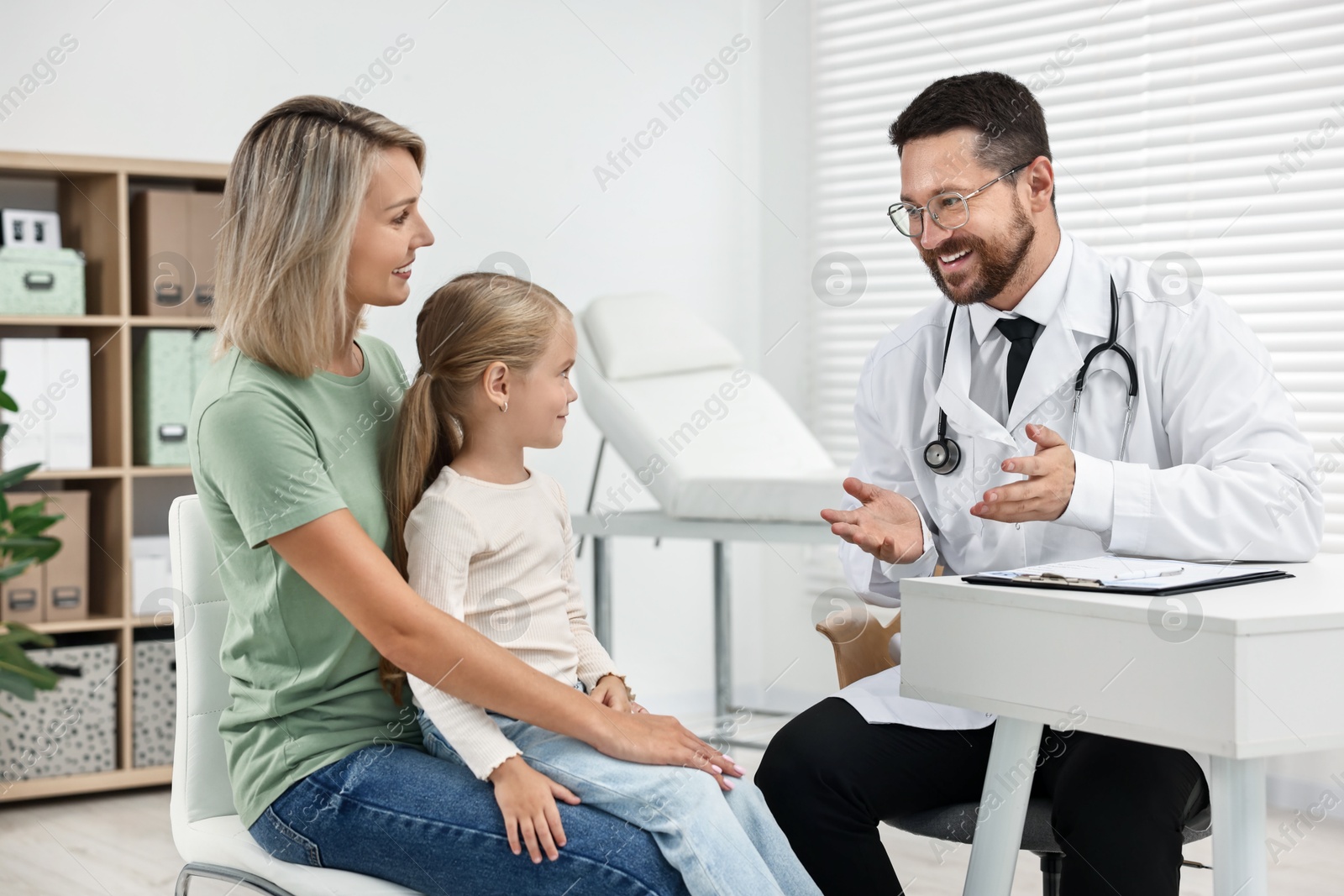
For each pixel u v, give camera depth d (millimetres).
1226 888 926
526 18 3148
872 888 1187
